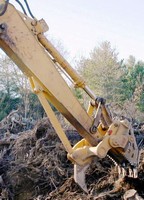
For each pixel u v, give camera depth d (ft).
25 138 24.25
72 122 14.19
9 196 20.56
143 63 94.63
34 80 13.17
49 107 13.48
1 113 64.34
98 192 18.33
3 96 69.41
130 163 15.30
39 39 12.95
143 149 20.63
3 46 11.83
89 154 14.23
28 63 12.39
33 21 12.75
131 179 17.51
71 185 19.40
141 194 17.17
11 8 11.71
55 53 13.25
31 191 20.68
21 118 31.68
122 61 98.94
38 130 24.49
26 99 63.87
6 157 23.79
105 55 90.79
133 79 88.74
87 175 19.60
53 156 21.84
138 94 70.69
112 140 14.37
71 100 13.76
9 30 11.68
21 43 12.09
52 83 13.14
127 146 14.94
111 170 19.21
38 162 21.89
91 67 89.25
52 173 20.94
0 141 25.39
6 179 21.67
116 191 17.58
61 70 13.67
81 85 13.99
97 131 14.65
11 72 71.72
